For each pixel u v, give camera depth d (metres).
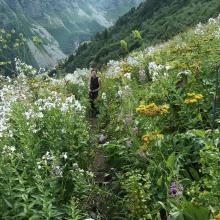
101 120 7.04
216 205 2.92
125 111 5.81
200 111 4.98
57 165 3.93
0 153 3.84
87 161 4.79
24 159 3.94
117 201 3.89
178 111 5.13
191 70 5.77
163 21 54.09
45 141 4.64
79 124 5.20
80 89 10.01
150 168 3.86
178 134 4.18
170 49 9.11
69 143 4.69
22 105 5.40
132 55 10.82
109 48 58.62
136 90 6.57
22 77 7.35
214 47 6.70
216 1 35.31
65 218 3.33
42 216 3.30
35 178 3.56
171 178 3.49
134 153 4.39
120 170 4.67
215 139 3.73
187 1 62.91
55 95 6.20
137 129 4.71
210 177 3.38
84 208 3.75
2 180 3.56
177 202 3.16
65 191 3.94
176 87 5.82
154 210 3.39
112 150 4.87
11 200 3.41
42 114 4.92
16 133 4.65
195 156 3.92
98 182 4.41
